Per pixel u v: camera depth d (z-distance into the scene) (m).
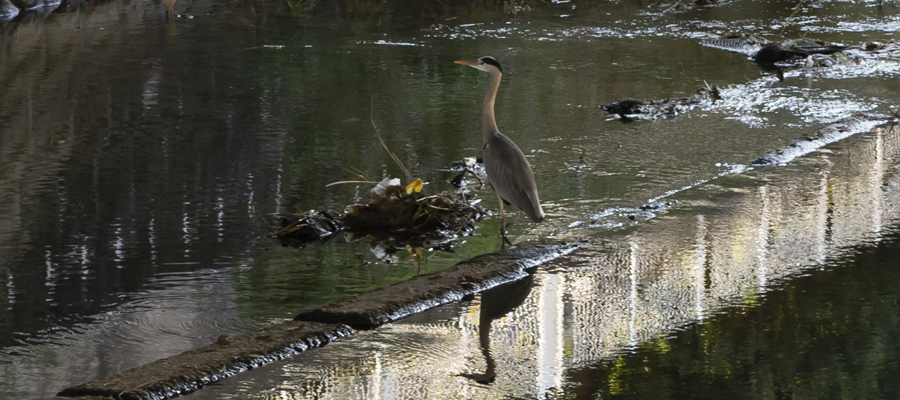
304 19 25.77
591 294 8.66
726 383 6.85
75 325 8.02
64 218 10.90
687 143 14.13
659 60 20.55
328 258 9.75
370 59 20.45
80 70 19.03
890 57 20.53
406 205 10.85
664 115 15.89
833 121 15.24
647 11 27.17
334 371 7.09
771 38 23.09
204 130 14.80
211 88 17.62
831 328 7.86
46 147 13.86
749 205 11.28
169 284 8.97
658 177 12.46
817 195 11.62
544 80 18.56
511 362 7.25
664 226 10.56
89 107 16.20
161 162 13.14
